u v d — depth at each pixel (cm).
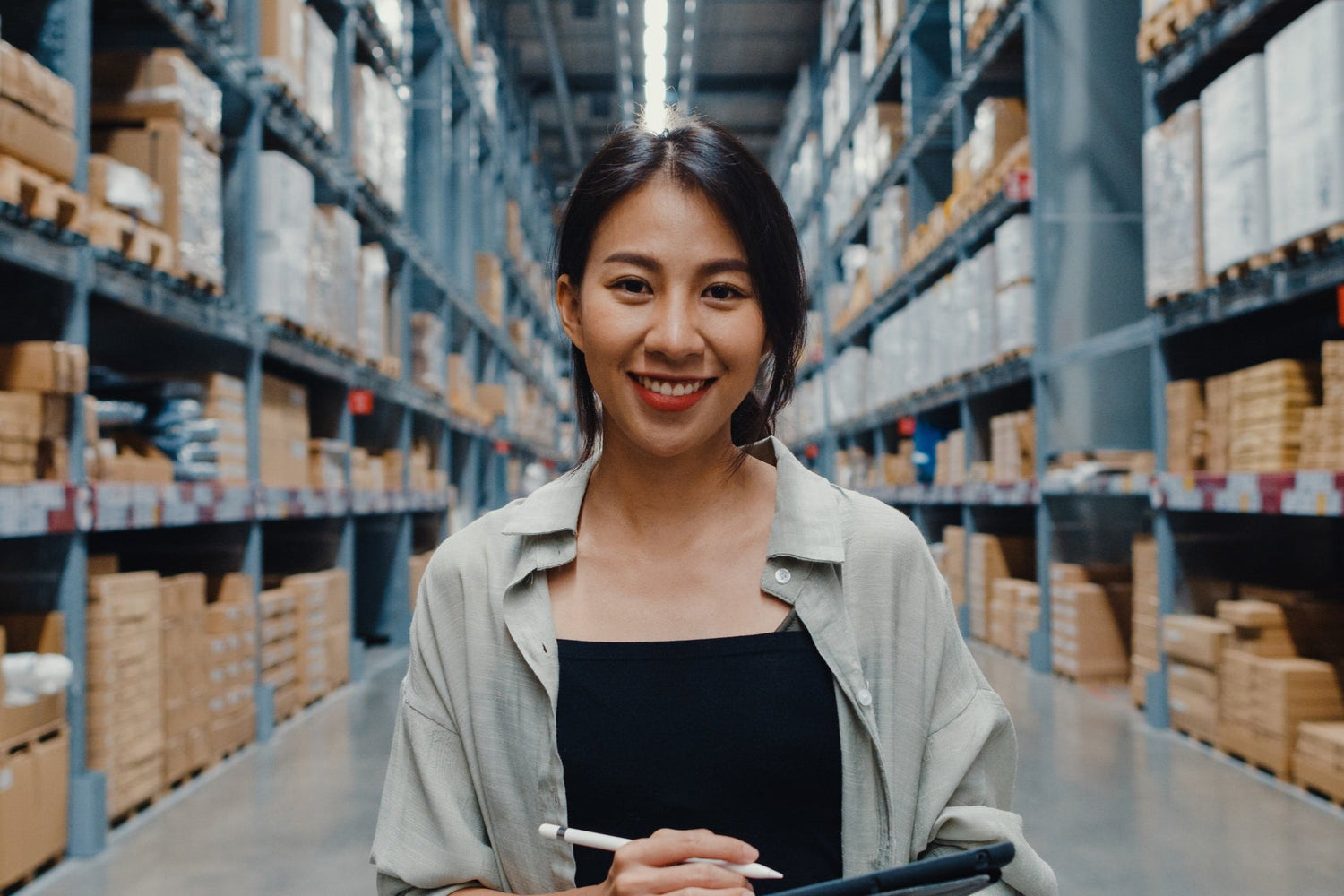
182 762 331
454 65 807
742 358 86
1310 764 309
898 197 805
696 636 88
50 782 256
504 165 1110
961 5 660
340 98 524
